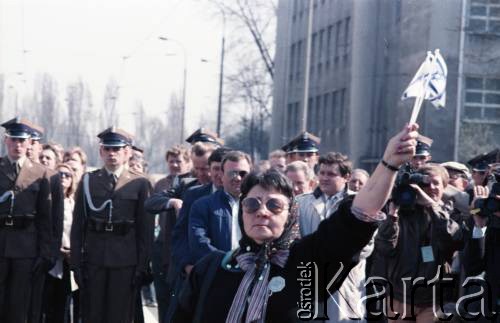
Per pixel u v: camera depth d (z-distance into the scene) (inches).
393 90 1250.0
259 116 1790.1
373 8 1301.7
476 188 314.2
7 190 381.1
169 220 378.0
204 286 181.2
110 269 376.2
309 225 294.4
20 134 382.6
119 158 379.9
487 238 281.7
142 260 379.2
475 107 1155.9
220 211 282.8
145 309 530.0
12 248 379.6
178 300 188.5
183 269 292.5
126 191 378.9
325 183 294.8
